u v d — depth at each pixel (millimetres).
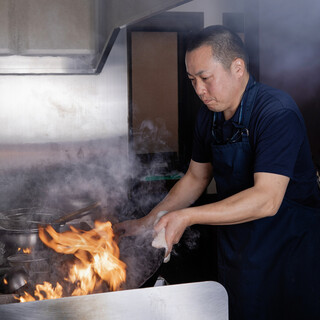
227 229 1498
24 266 1229
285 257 1415
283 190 1250
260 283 1417
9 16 1656
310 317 1487
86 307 849
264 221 1390
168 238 1120
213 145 1461
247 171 1400
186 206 1618
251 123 1354
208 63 1244
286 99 1330
